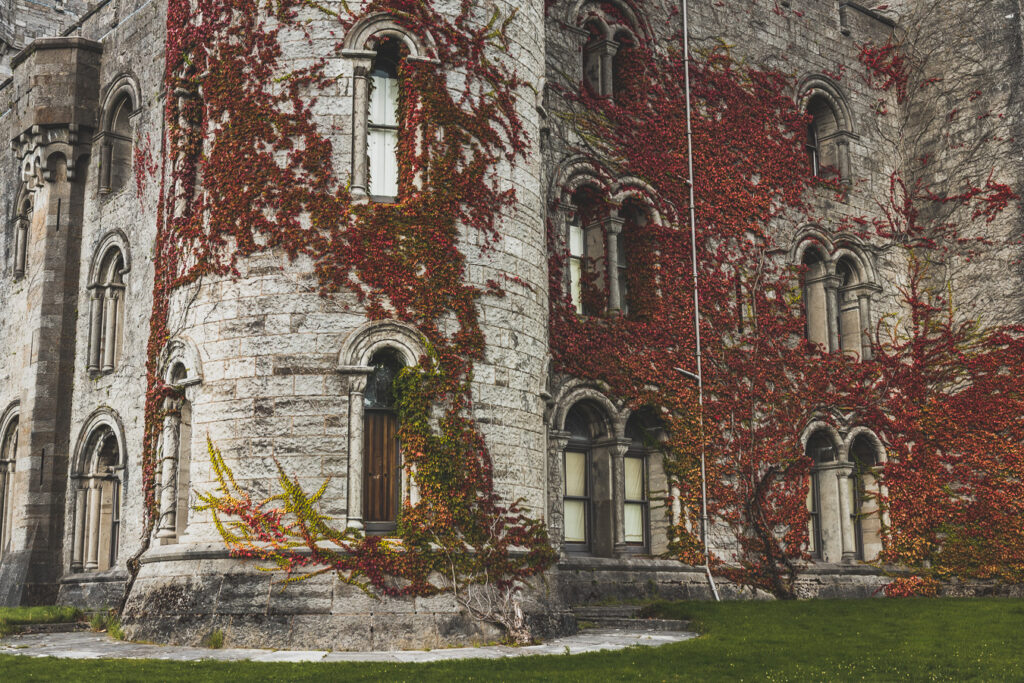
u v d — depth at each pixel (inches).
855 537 1192.8
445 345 756.0
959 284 1234.6
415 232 763.4
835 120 1273.4
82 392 1042.1
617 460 999.0
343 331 735.1
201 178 815.7
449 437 741.3
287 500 707.4
